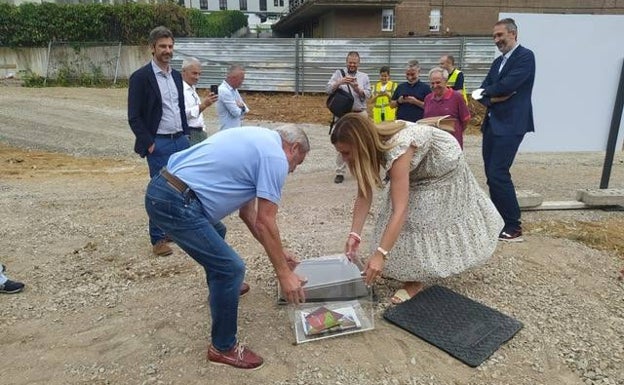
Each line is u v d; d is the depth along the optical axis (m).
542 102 5.32
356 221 3.13
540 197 5.43
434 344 2.91
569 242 4.46
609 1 26.16
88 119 12.94
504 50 4.37
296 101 17.00
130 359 2.83
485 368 2.73
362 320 3.14
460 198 3.27
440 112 5.29
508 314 3.26
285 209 5.61
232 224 5.08
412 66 6.34
